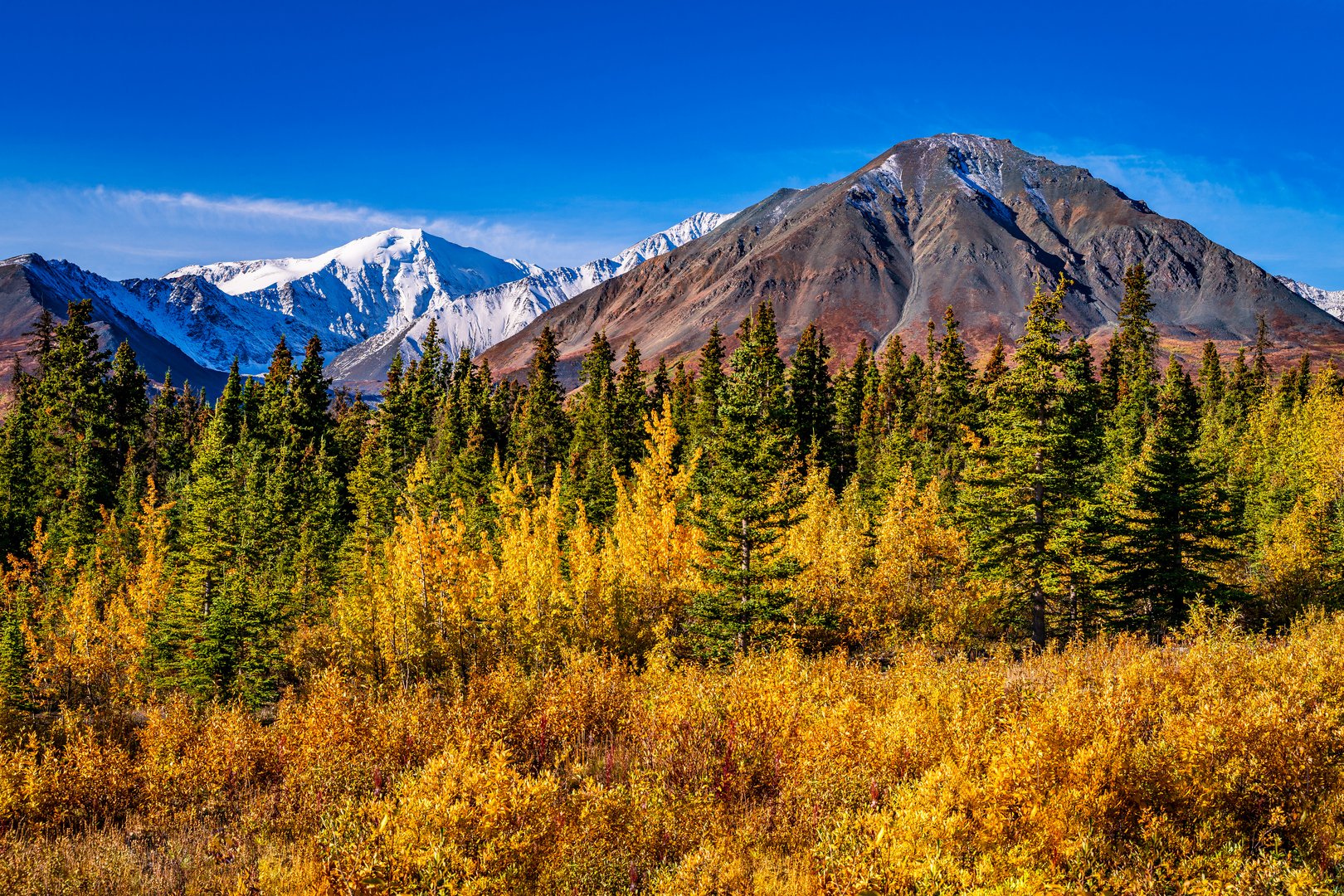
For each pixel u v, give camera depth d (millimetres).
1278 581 29906
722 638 24641
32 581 46438
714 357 67812
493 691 14352
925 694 11547
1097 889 6449
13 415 67688
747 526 25250
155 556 39688
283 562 45156
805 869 7559
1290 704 9188
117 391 72500
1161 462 29469
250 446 66688
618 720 13562
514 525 35500
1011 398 28953
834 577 28859
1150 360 77062
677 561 29391
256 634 29219
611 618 26188
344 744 12195
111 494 60438
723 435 26938
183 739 14164
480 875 6902
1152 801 7594
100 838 10539
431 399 86938
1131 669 12062
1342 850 6449
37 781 12039
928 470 51844
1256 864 6312
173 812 11695
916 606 27922
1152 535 28672
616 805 8672
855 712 10805
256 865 8844
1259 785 7539
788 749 10602
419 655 26391
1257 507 40875
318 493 58750
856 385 79000
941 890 6363
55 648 33844
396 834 7293
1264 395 87375
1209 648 12781
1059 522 27406
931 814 7164
